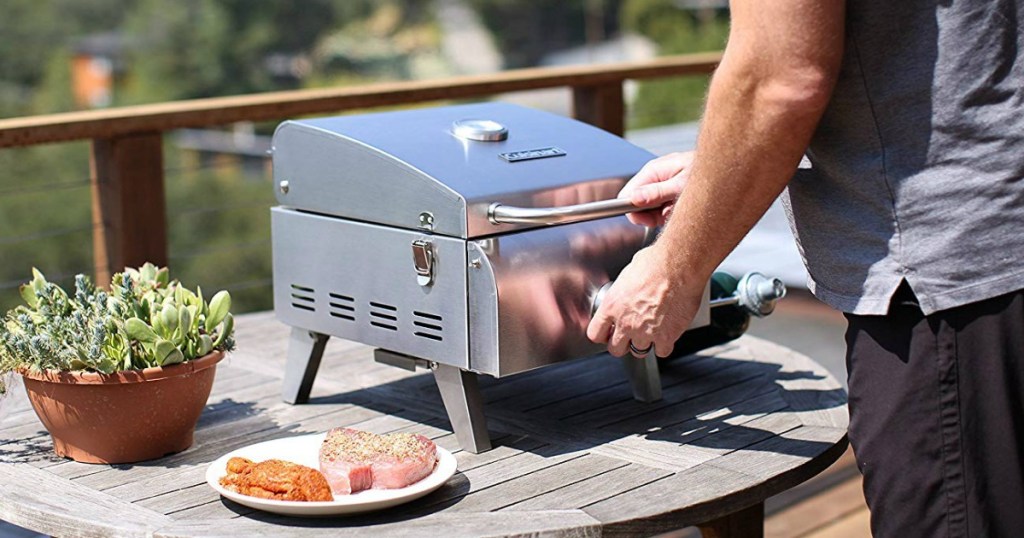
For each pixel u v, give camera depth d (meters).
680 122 15.92
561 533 1.25
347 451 1.36
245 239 22.34
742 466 1.44
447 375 1.52
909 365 1.20
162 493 1.38
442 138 1.58
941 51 1.14
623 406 1.70
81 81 27.47
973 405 1.18
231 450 1.54
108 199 2.56
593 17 29.17
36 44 27.42
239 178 22.94
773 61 1.13
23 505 1.34
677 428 1.59
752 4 1.13
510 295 1.42
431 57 29.52
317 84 28.41
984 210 1.15
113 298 1.48
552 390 1.78
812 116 1.14
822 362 3.22
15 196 21.81
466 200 1.41
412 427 1.62
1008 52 1.15
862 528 2.55
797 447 1.50
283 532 1.25
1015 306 1.16
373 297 1.56
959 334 1.17
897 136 1.17
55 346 1.43
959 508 1.20
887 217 1.19
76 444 1.49
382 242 1.53
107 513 1.31
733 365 1.91
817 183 1.25
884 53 1.16
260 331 2.20
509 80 3.12
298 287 1.67
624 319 1.38
